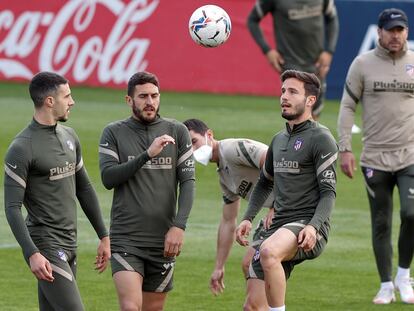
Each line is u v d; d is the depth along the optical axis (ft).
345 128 113.39
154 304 91.61
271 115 239.09
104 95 265.75
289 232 86.84
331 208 87.25
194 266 123.54
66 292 83.30
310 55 188.96
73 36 278.46
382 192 111.04
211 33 105.19
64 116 84.69
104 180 89.04
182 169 89.81
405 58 110.83
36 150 83.41
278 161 89.97
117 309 105.60
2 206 152.15
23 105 248.52
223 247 99.86
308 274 120.98
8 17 283.38
